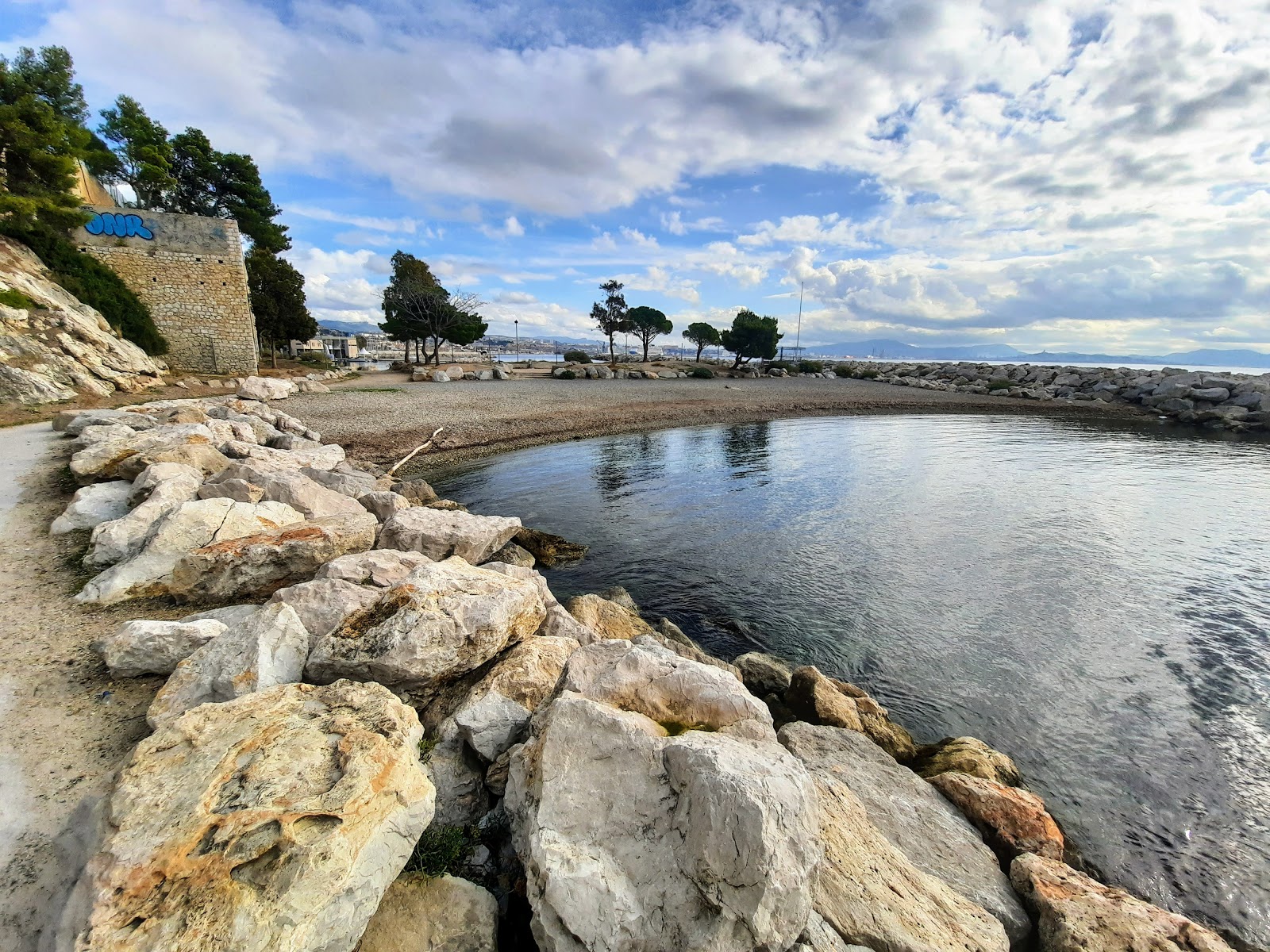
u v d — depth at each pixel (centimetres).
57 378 2295
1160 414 4650
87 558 859
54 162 3073
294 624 580
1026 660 994
